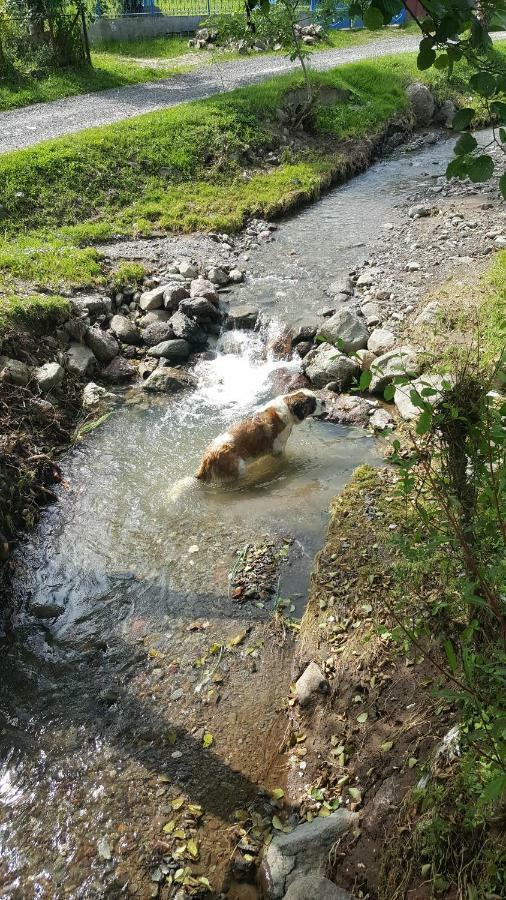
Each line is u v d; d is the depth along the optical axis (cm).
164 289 669
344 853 242
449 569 265
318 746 290
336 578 355
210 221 841
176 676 343
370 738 277
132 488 477
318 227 851
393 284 662
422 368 513
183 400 575
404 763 258
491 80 164
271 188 938
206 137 1005
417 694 280
